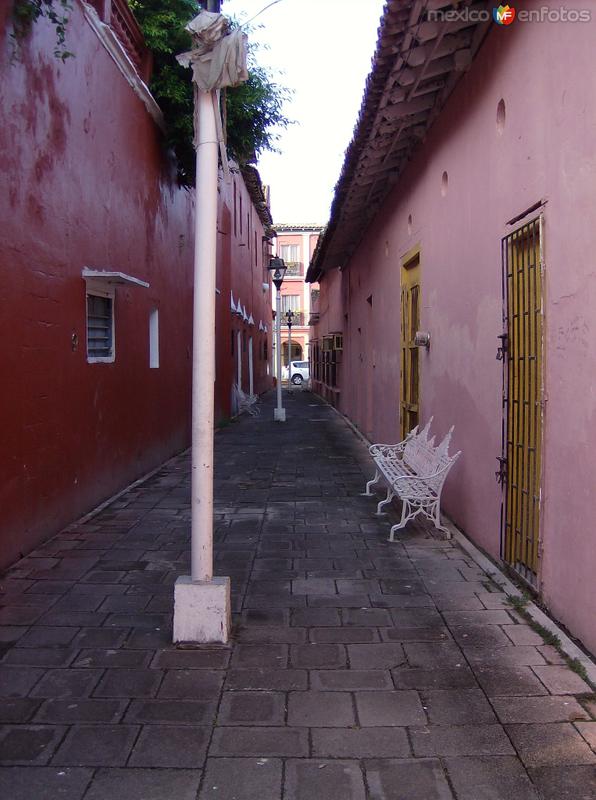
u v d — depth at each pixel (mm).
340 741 3199
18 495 5859
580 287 3953
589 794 2816
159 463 11047
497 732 3252
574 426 4062
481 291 5957
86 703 3535
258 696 3605
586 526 3922
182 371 12820
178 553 6109
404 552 6117
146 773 2973
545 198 4457
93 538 6594
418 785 2885
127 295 9156
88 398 7641
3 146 5535
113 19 8766
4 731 3281
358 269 15859
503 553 5414
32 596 5027
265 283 37406
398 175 9750
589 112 3805
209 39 4148
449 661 3973
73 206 7109
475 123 6066
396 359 10383
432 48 5914
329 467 11094
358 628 4457
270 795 2834
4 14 5500
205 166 4246
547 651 4066
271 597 5031
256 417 21250
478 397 6094
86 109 7461
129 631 4410
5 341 5594
